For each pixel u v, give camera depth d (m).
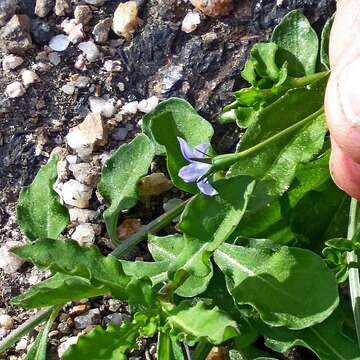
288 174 0.12
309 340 0.12
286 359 0.12
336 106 0.10
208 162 0.11
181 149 0.12
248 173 0.12
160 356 0.11
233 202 0.11
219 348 0.12
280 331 0.12
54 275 0.12
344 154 0.11
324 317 0.11
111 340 0.11
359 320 0.12
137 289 0.11
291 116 0.12
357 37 0.10
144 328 0.11
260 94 0.12
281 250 0.12
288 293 0.12
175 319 0.11
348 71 0.10
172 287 0.12
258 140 0.12
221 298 0.12
